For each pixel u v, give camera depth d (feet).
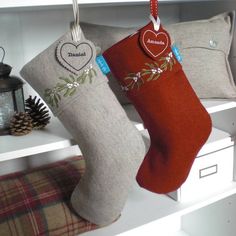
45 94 1.99
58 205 2.48
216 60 2.86
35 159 3.18
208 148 3.03
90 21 3.06
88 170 2.11
